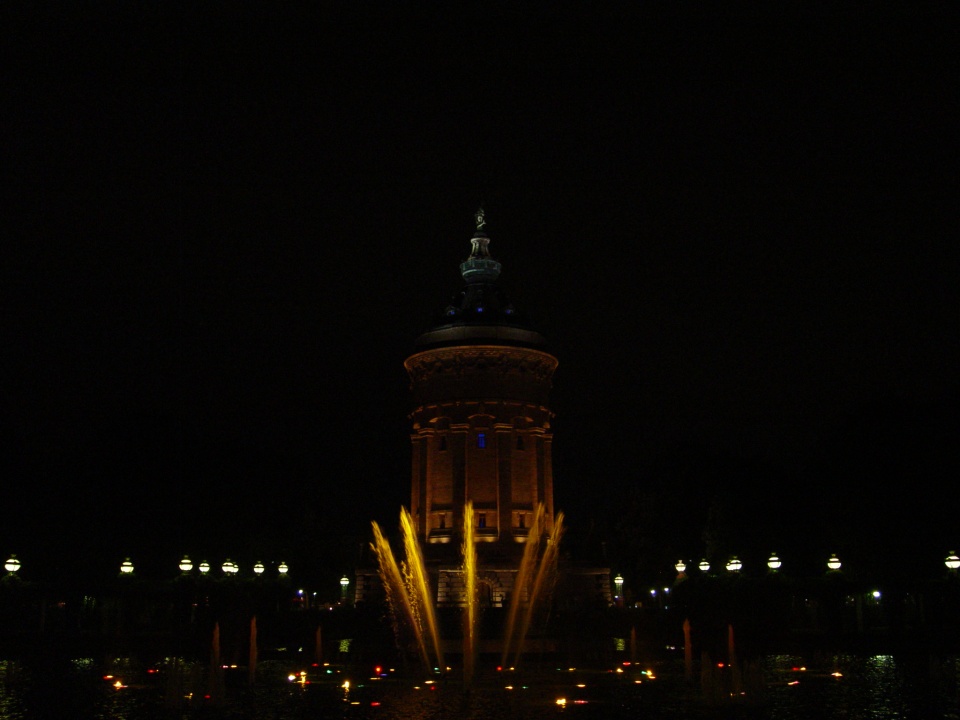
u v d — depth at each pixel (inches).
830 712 1210.0
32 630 2401.6
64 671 1733.5
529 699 1393.9
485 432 3408.0
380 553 3376.0
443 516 3361.2
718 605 2188.7
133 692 1450.5
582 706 1315.2
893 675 1576.0
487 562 3166.8
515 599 2874.0
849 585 2251.5
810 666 1742.1
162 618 2566.4
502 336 3499.0
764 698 1348.4
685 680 1605.6
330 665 1918.1
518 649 2213.3
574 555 3462.1
